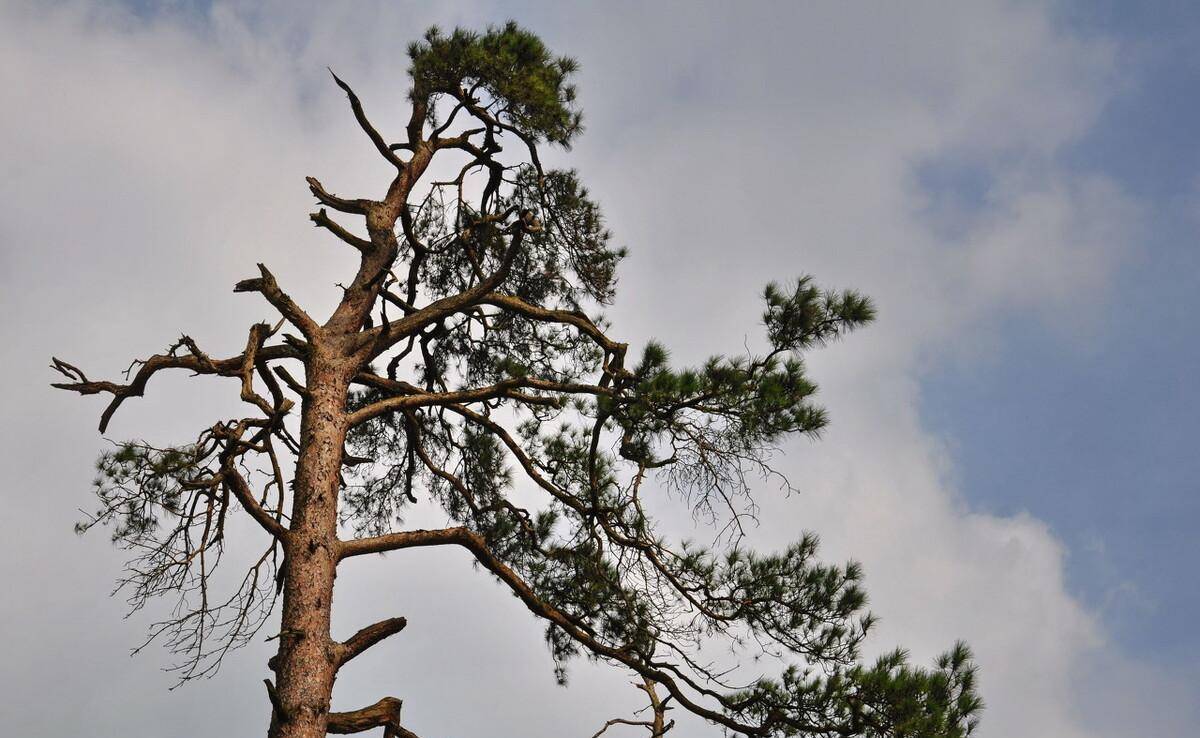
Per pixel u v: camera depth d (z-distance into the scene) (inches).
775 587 428.8
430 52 524.4
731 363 433.1
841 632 426.0
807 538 443.5
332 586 419.8
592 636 462.0
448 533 450.0
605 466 466.9
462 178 570.6
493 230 576.4
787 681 412.8
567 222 580.4
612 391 436.1
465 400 483.8
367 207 522.9
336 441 449.7
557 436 498.3
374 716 405.1
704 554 452.1
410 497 573.0
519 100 523.5
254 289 467.8
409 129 538.6
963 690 391.9
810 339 432.8
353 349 482.6
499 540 491.2
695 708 430.9
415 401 478.9
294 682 387.9
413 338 553.9
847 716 394.6
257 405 442.0
